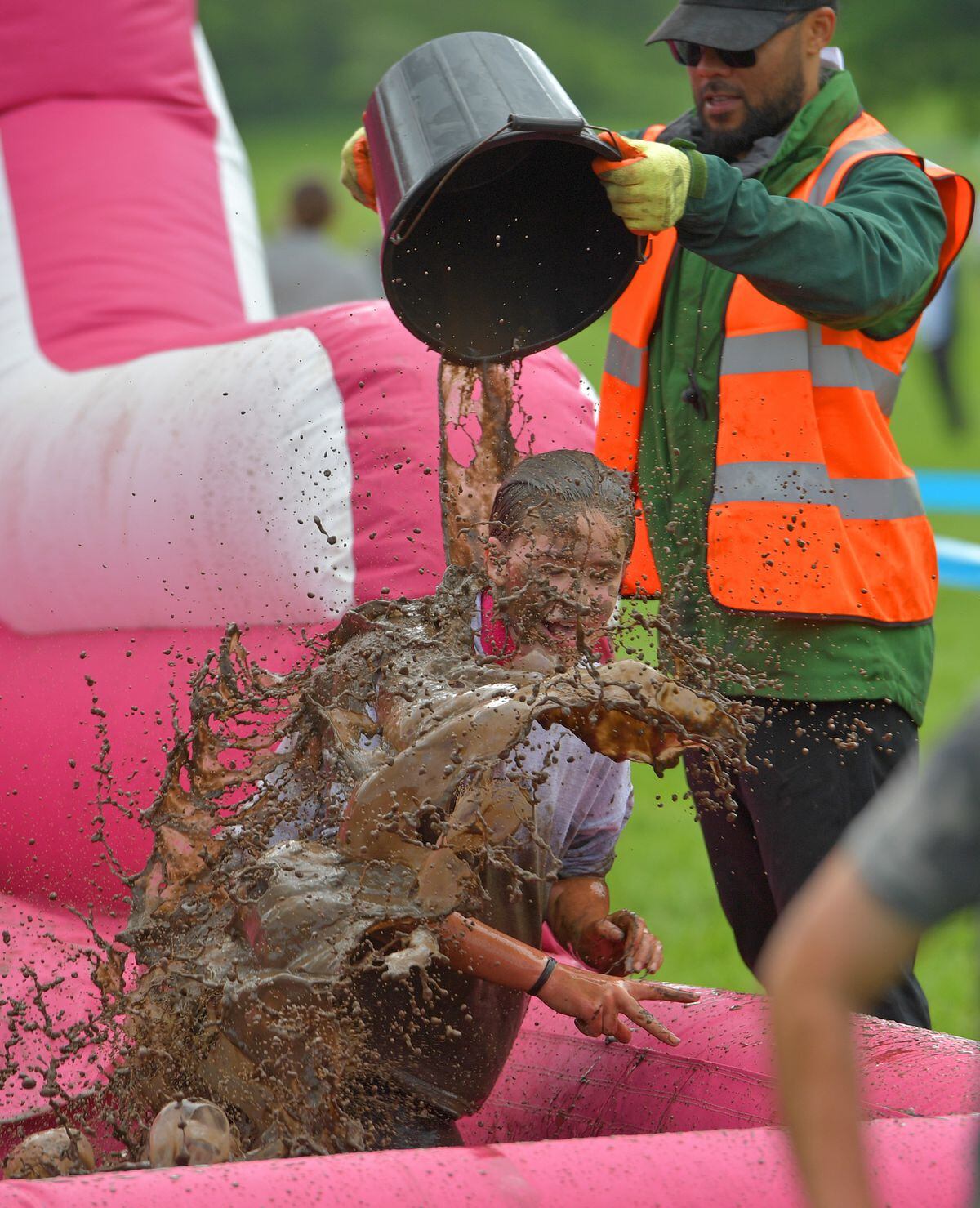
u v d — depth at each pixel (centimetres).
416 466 961
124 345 1223
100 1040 625
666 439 835
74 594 1090
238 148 1474
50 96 1386
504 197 717
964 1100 570
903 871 306
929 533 820
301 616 987
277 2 10225
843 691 771
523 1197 444
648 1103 671
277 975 555
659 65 10862
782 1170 468
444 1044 620
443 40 709
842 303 732
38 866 1001
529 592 599
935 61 6284
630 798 677
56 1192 429
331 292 2220
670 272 838
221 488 993
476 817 558
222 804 686
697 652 598
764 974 325
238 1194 435
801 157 810
